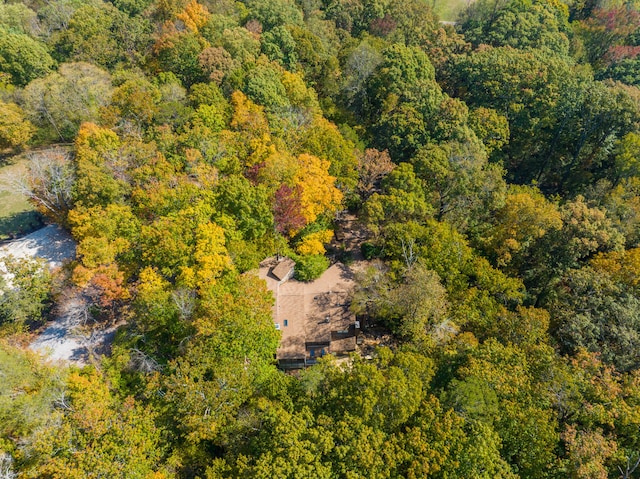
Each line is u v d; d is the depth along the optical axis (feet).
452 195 212.23
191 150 180.75
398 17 348.79
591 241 180.55
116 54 261.03
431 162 210.59
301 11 335.88
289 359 160.56
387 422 124.36
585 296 165.17
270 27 296.30
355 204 223.71
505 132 255.50
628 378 136.77
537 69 277.03
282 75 249.75
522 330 153.69
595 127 262.26
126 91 204.54
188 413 125.49
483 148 237.04
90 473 108.27
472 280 187.83
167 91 215.72
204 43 252.83
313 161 194.29
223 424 127.13
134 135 189.06
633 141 234.38
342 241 210.59
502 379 133.18
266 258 183.11
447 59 314.35
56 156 183.73
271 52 264.93
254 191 171.83
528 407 127.85
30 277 154.51
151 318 145.59
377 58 269.23
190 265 155.94
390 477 115.44
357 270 189.78
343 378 130.00
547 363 140.46
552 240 192.75
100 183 161.99
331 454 114.62
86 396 121.29
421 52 278.67
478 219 216.54
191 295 154.71
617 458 122.01
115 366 138.00
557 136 272.92
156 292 144.87
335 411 124.57
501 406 128.06
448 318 162.30
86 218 156.87
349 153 210.79
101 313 163.02
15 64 230.89
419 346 152.46
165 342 151.12
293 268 180.96
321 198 187.62
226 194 168.35
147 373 136.87
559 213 192.95
